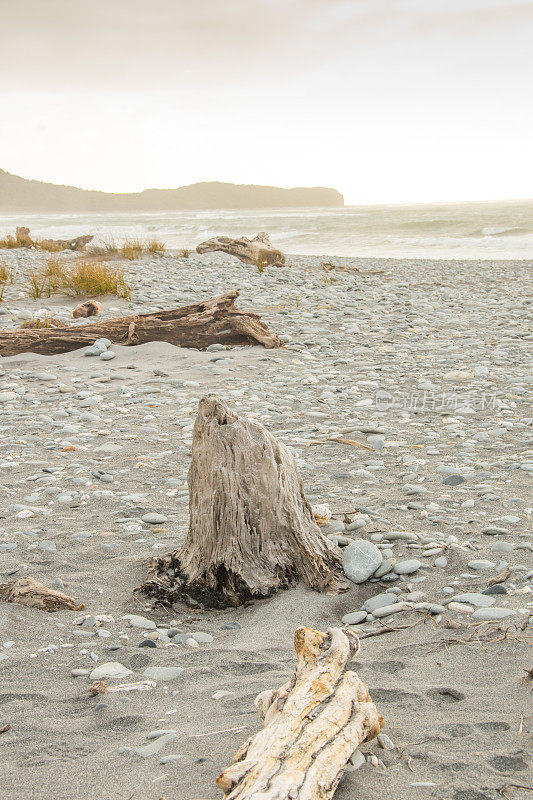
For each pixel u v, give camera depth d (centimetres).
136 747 254
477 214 5300
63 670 324
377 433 711
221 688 301
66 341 1095
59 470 619
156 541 474
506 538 447
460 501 523
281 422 750
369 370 979
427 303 1547
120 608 391
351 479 585
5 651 341
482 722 251
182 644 353
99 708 287
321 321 1320
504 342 1153
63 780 235
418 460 623
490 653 310
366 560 421
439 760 228
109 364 1023
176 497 561
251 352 1087
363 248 3522
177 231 5244
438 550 434
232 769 197
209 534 406
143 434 720
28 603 387
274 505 411
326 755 205
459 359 1042
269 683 300
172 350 1084
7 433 728
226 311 1147
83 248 2417
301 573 413
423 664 308
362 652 329
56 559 448
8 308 1366
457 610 360
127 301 1437
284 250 3491
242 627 374
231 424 415
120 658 337
